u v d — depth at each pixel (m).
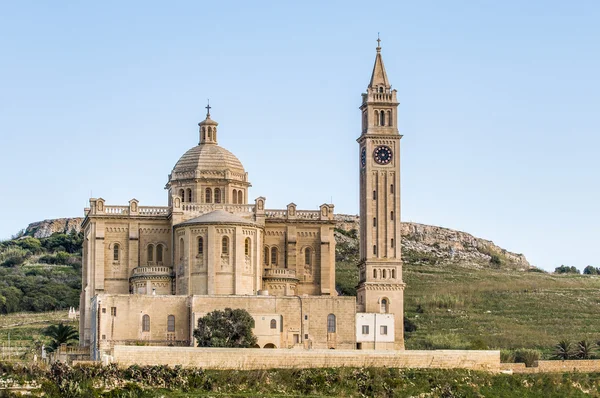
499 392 199.38
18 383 179.75
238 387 188.12
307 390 190.75
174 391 182.62
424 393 194.38
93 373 184.75
